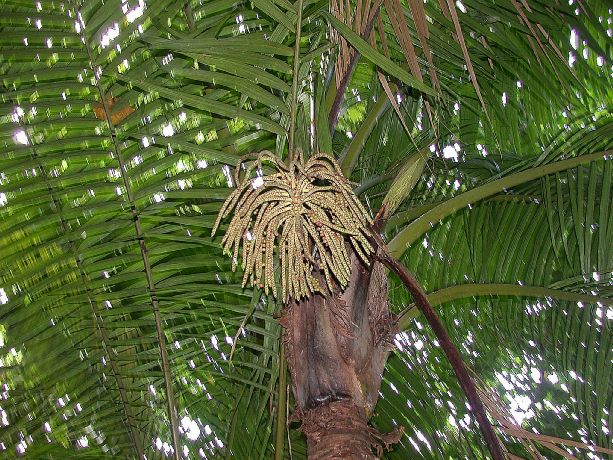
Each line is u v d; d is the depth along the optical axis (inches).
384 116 180.9
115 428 150.7
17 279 132.3
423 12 119.1
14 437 142.6
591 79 183.3
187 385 161.0
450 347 105.4
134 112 129.2
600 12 182.2
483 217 173.3
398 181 127.6
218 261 136.3
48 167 129.8
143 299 143.9
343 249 101.1
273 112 134.9
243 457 167.2
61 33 125.6
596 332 162.2
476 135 189.6
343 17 130.2
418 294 111.4
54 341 141.0
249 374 162.7
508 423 124.3
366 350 125.1
